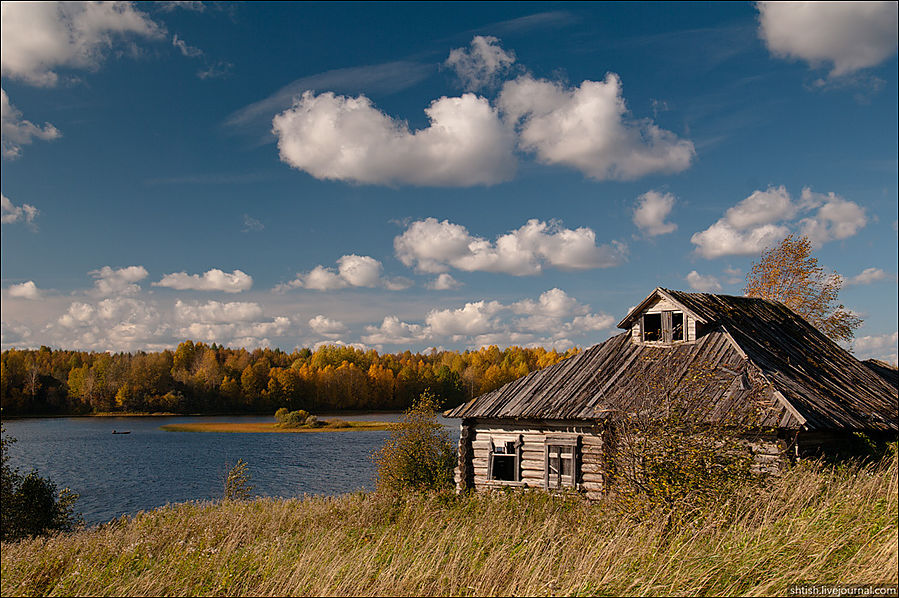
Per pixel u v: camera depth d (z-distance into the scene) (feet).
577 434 66.69
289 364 563.89
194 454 179.52
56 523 77.00
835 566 28.45
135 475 142.41
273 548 38.60
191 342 508.12
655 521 34.78
